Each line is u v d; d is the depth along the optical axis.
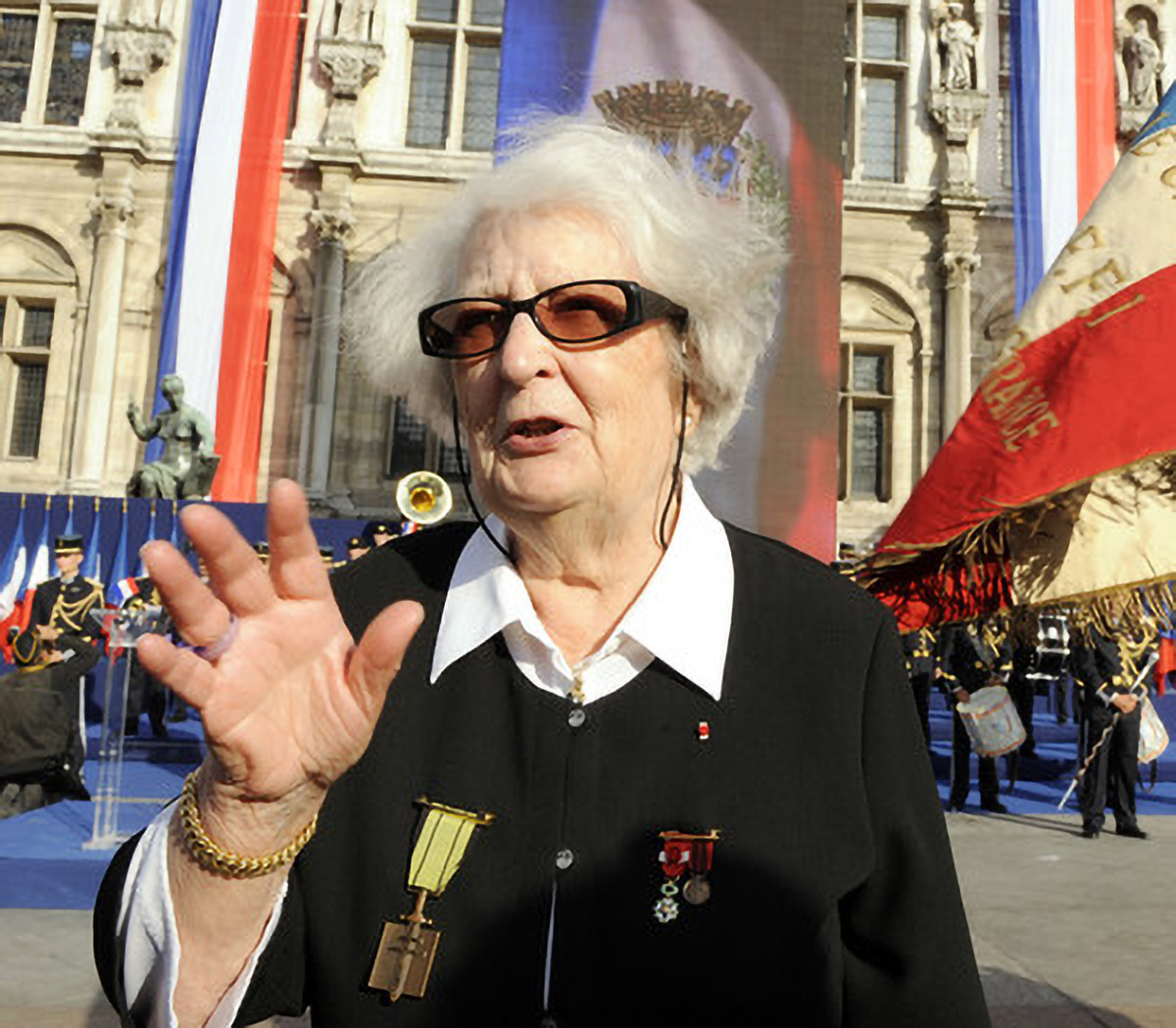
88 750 8.45
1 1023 3.17
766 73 12.51
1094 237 2.07
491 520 1.26
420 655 1.20
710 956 1.04
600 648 1.19
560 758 1.12
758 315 1.29
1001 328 16.64
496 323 1.16
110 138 15.79
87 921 4.41
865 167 17.33
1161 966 3.96
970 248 16.70
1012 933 4.43
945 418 16.56
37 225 16.16
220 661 0.86
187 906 0.91
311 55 16.56
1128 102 15.91
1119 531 1.92
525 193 1.18
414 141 17.17
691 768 1.10
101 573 10.80
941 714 11.58
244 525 10.95
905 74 17.38
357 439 16.02
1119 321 1.94
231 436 14.79
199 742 8.50
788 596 1.22
